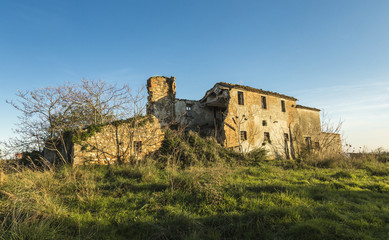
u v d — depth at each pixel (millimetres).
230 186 7211
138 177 9375
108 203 6094
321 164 13758
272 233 4188
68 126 16078
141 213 5379
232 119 18328
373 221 4582
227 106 18609
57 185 7883
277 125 21484
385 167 12352
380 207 5602
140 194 6836
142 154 14008
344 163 13625
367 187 7797
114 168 11438
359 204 5770
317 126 25625
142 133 14500
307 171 11383
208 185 6387
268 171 10727
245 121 19094
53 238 4020
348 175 9680
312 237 3885
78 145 12391
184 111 21797
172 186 6910
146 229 4586
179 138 15078
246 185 7430
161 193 6645
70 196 6609
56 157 15625
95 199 6281
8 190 6848
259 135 19781
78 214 5168
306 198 6145
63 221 4812
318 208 5312
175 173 8570
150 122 15016
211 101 21562
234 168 11930
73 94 16516
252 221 4633
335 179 9266
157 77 21547
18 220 4535
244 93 19828
